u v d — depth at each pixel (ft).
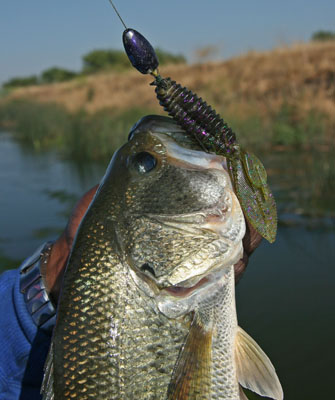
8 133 15.62
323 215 3.97
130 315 0.90
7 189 6.07
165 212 0.93
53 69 37.99
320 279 2.90
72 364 0.90
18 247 3.71
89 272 0.92
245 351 1.00
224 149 0.94
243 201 0.95
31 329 1.05
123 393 0.89
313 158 5.41
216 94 11.96
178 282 0.91
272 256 3.32
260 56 13.15
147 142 0.97
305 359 2.23
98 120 10.35
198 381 0.93
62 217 4.58
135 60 0.91
